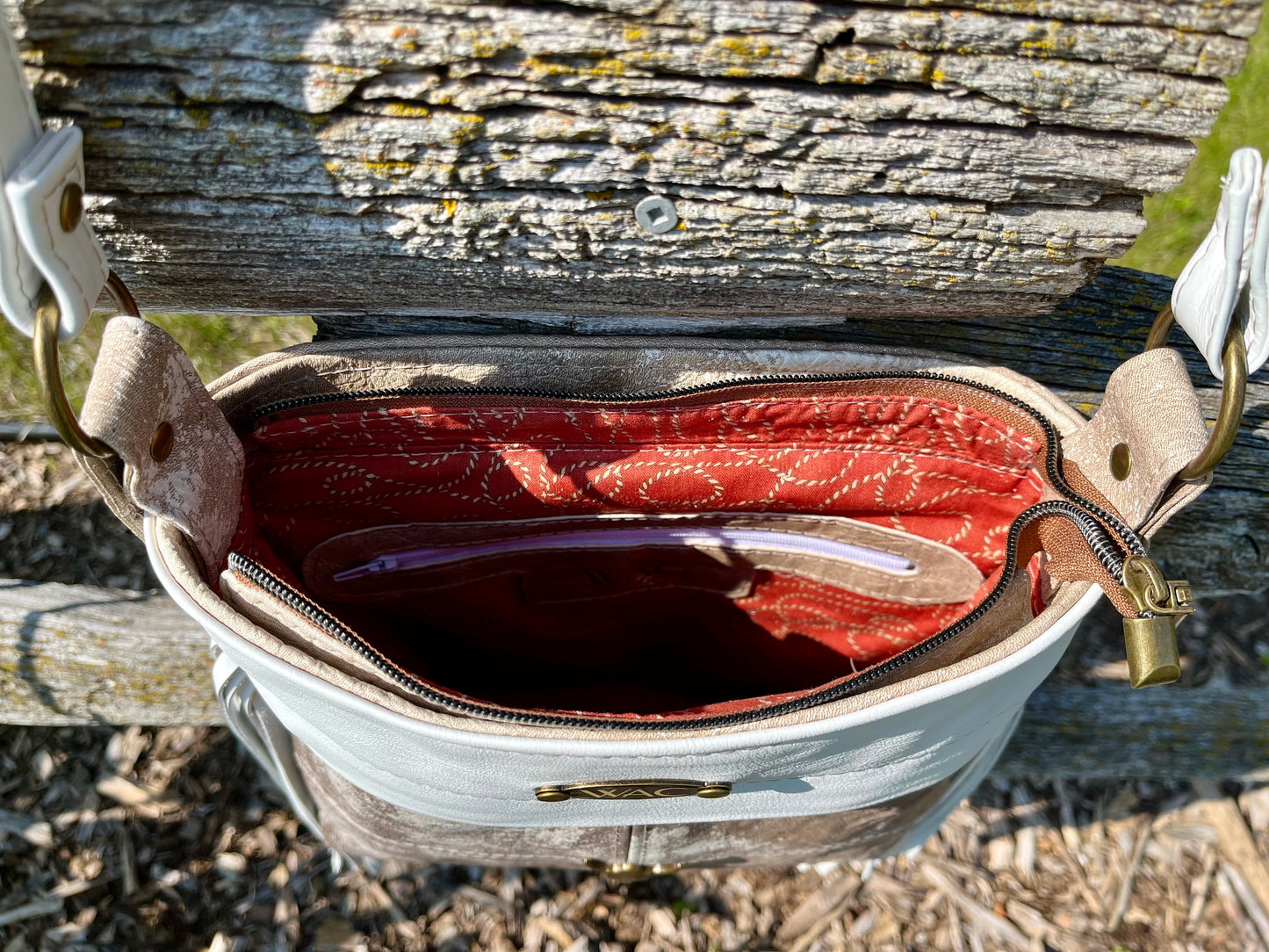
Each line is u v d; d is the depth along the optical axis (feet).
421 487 3.89
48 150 2.33
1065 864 6.56
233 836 6.05
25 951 5.48
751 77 2.70
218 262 3.13
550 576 4.57
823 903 6.31
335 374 3.58
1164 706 6.10
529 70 2.62
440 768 3.28
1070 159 2.93
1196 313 2.89
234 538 3.38
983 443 3.72
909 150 2.88
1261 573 5.90
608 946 6.04
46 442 7.09
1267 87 8.76
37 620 5.08
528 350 3.62
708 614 5.01
